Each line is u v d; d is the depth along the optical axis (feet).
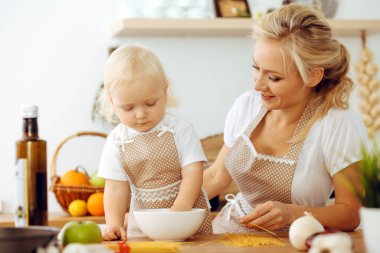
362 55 11.29
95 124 10.77
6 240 3.51
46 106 10.68
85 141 10.72
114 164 6.17
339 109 6.19
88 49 10.82
